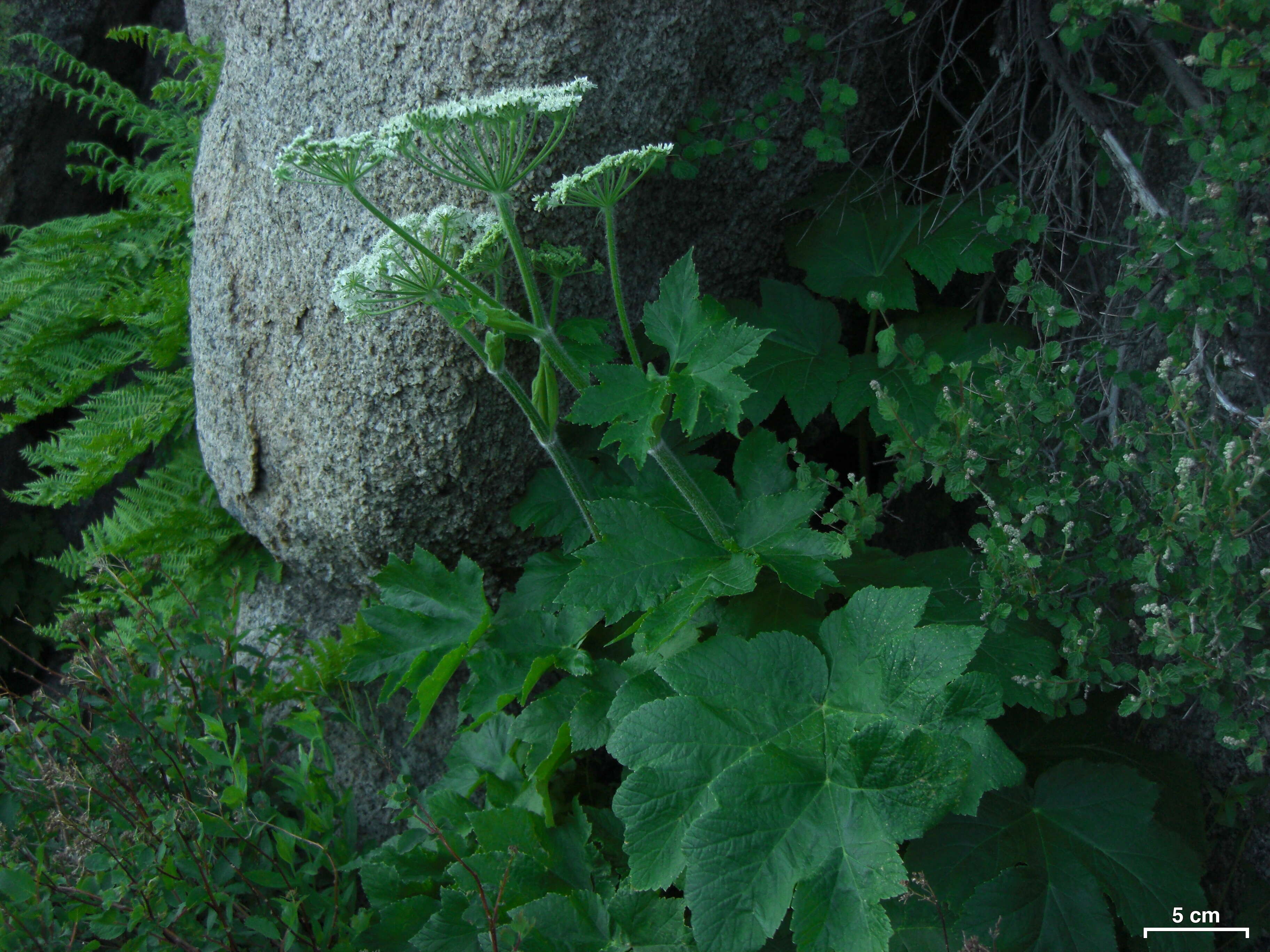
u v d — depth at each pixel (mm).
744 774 1497
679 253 2525
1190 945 1616
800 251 2496
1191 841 1925
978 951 1429
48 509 4301
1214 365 1822
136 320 3209
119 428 3029
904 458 1970
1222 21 1618
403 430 2318
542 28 1994
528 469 2443
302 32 2201
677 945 1689
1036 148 2340
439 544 2551
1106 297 2262
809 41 2279
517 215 2113
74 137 4270
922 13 2477
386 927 1910
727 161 2412
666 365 2561
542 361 1878
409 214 1978
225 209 2473
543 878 1884
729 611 1939
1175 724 2184
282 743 2672
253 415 2525
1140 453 1996
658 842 1511
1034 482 1849
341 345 2283
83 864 1762
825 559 1759
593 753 2566
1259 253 1742
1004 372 1946
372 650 2117
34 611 4172
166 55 4336
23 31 4020
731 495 2080
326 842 2152
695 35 2160
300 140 1608
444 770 2670
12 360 3305
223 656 2441
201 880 1882
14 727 2082
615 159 1666
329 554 2660
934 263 2309
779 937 1729
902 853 1805
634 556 1795
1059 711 1785
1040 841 1731
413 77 2084
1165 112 1967
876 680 1575
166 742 2264
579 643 2027
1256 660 1613
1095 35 1932
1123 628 1850
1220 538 1558
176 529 2873
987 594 1793
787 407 2773
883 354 1891
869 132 2623
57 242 3529
